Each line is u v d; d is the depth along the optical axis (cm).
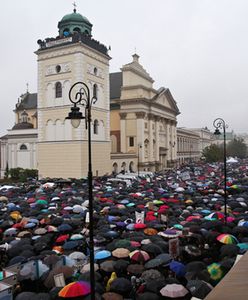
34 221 2234
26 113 8850
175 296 1111
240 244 1600
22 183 5178
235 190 3509
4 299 1139
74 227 2169
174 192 3572
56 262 1439
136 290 1230
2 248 1698
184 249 1609
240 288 686
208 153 12375
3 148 8481
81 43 5694
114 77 9062
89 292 1135
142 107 8162
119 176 5250
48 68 6088
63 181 4644
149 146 8506
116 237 1891
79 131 5709
